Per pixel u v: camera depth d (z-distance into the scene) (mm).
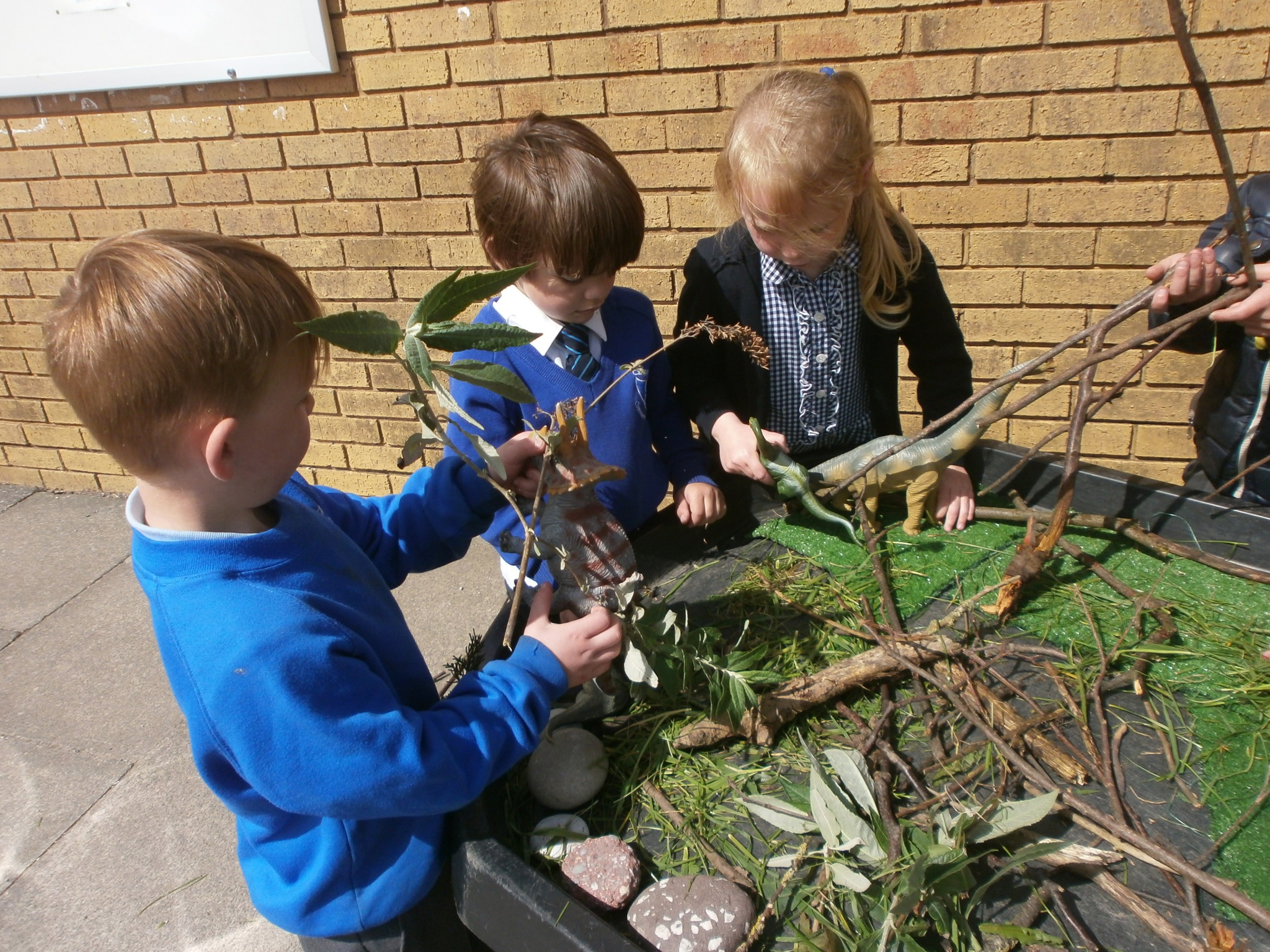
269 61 3008
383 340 994
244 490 1073
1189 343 1976
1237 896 1024
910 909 1019
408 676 1253
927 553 1766
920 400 2279
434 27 2865
